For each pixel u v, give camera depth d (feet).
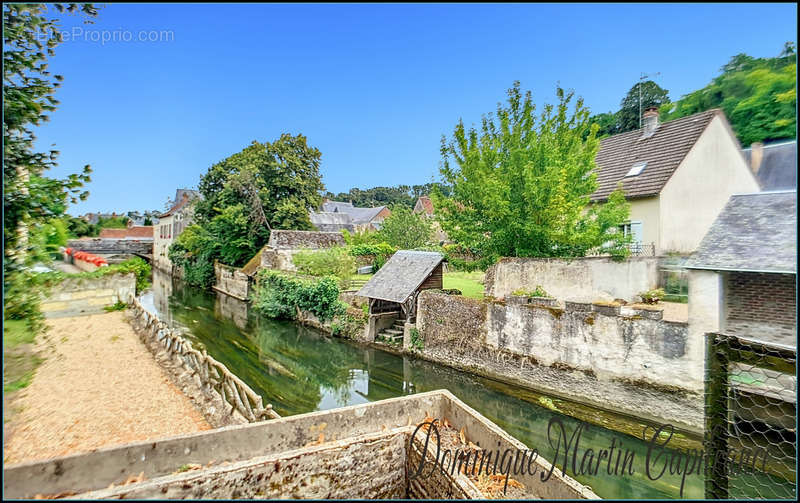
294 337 62.34
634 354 33.09
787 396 21.38
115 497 10.94
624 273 39.60
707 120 49.52
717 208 50.08
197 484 11.94
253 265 101.09
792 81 43.45
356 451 15.01
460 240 48.39
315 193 131.54
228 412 22.54
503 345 43.34
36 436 20.02
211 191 124.57
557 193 40.91
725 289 32.53
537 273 43.32
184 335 61.11
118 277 55.47
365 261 98.17
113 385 27.94
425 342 52.08
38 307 15.56
